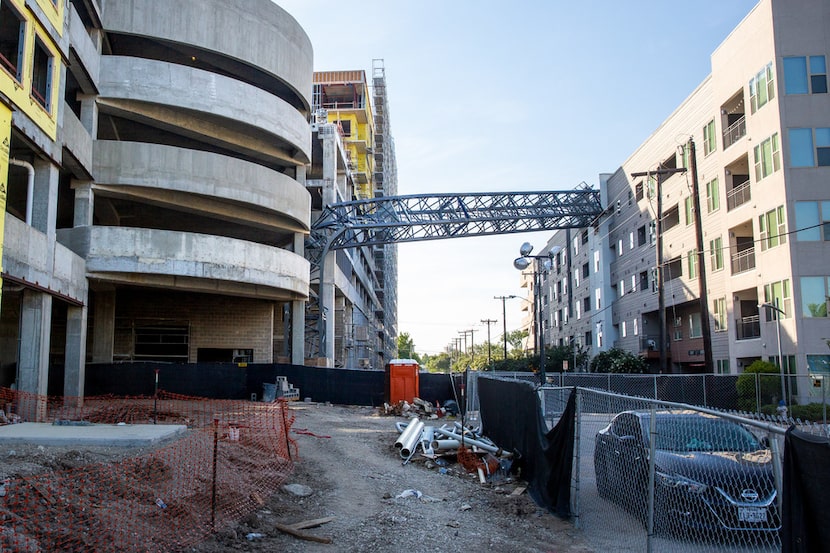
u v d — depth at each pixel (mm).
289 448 13031
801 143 28891
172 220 33781
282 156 34406
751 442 8109
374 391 30438
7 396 16875
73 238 24938
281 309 44625
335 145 44594
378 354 83438
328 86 78688
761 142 30469
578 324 62938
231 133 31469
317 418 21953
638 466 7891
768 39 29875
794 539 4191
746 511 6777
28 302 19031
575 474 8734
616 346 52250
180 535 7023
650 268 44562
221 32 30219
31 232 17766
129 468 8836
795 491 4234
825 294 27859
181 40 28875
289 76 33812
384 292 89938
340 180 52281
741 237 33844
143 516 7281
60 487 7449
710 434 8086
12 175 19938
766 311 30062
